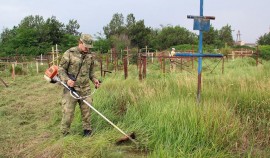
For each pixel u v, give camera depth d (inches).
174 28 1969.7
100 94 326.3
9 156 227.0
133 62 889.5
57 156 214.5
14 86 602.9
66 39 1817.2
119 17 2369.6
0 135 265.3
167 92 310.5
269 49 1461.6
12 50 1690.5
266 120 249.9
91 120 271.1
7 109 358.0
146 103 287.7
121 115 289.9
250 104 272.4
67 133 250.1
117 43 1515.7
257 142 226.4
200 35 280.8
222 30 2336.4
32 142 246.8
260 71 462.3
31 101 409.7
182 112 240.4
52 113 328.8
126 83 396.2
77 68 247.6
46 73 247.0
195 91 313.4
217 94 299.6
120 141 234.5
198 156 200.8
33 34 1760.6
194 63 757.3
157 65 723.4
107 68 745.6
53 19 1822.1
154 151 211.2
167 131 226.8
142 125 248.5
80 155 210.4
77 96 243.6
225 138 219.5
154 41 1908.2
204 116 233.1
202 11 277.9
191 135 220.8
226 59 882.1
